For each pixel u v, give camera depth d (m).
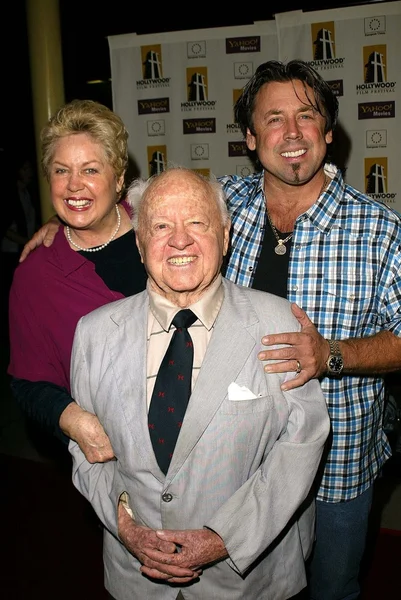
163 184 1.70
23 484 4.20
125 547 1.76
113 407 1.71
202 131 4.21
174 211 1.66
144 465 1.66
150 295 1.76
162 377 1.69
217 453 1.62
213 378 1.63
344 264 2.08
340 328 2.08
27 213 7.33
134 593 1.78
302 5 4.09
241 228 2.27
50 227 2.27
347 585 2.29
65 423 1.86
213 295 1.73
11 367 2.20
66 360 2.14
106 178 2.07
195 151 4.24
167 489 1.63
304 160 2.07
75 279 2.14
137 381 1.69
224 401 1.63
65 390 2.12
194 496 1.63
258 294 1.81
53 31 4.45
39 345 2.17
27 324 2.16
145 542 1.65
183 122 4.23
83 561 3.34
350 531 2.20
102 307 1.88
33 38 4.46
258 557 1.70
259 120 2.14
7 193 7.48
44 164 2.09
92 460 1.81
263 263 2.21
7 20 6.81
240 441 1.63
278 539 1.76
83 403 1.85
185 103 4.20
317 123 2.09
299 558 1.80
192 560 1.61
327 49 3.83
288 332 1.73
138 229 1.75
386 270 2.04
